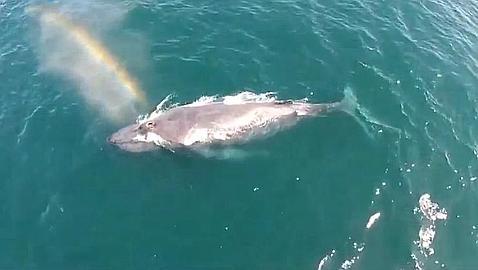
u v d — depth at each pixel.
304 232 29.80
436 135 35.75
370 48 42.41
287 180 32.12
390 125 35.91
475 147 35.47
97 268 28.25
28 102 37.72
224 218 30.31
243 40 42.19
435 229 30.42
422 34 45.22
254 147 33.50
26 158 33.66
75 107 37.22
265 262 28.48
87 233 29.75
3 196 31.59
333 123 35.41
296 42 42.22
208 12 45.19
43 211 30.81
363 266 28.44
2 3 49.34
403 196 31.75
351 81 39.12
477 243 30.02
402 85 39.38
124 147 33.53
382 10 47.06
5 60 41.88
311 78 39.12
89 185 31.98
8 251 29.00
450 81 40.56
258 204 30.97
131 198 31.25
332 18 45.19
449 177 33.12
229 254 28.80
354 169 32.84
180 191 31.53
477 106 38.75
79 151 33.94
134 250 28.95
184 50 41.38
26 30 45.59
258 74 39.16
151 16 45.25
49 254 28.89
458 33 46.31
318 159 33.22
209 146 33.12
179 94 37.56
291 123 34.69
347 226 30.11
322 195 31.50
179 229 29.83
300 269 28.22
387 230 30.03
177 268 28.20
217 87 38.06
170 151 33.25
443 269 28.66
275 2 46.53
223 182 31.97
